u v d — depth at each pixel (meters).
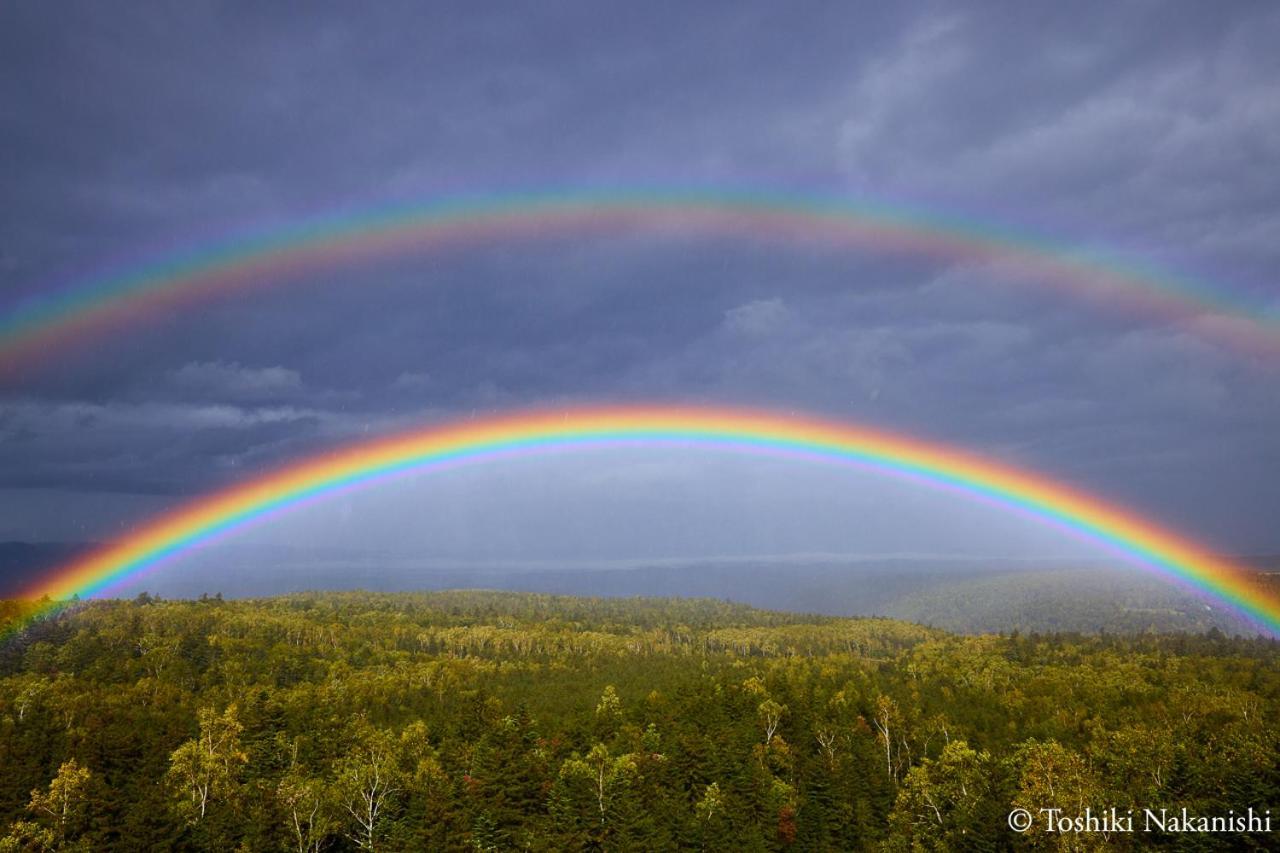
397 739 104.12
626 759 92.00
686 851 80.31
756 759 98.75
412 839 77.81
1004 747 108.75
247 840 76.94
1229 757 85.31
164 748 93.62
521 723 108.75
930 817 86.06
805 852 86.56
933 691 158.12
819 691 136.25
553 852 76.44
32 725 100.06
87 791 79.44
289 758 99.94
